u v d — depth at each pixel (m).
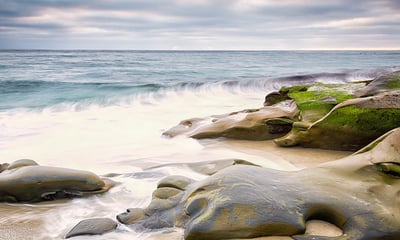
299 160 7.79
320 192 4.41
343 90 10.66
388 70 29.83
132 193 6.07
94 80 24.27
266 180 4.67
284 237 3.94
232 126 9.65
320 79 25.56
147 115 13.67
